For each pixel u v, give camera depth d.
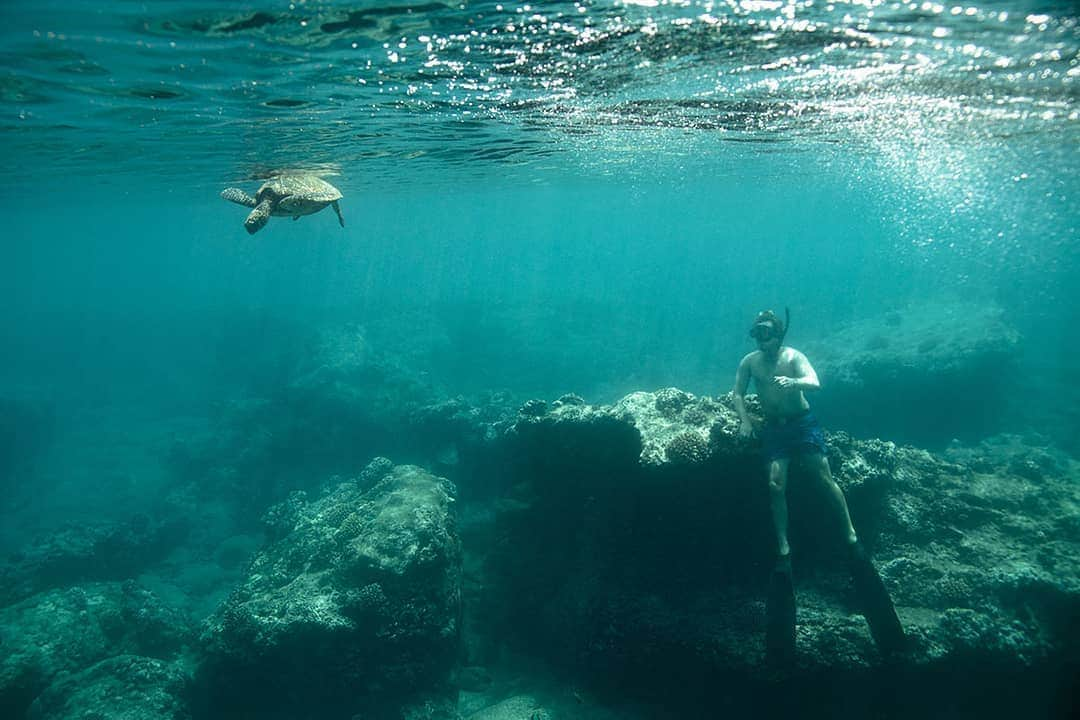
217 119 11.24
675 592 7.95
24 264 186.00
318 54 7.71
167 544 17.06
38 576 14.45
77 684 8.67
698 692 7.46
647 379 29.27
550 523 9.82
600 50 8.02
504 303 44.19
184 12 6.18
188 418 29.16
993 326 20.47
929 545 7.81
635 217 87.94
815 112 13.19
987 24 7.02
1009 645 6.39
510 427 10.59
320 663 7.95
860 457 8.27
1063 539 7.61
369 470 11.65
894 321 25.06
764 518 7.92
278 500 18.64
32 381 36.69
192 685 8.58
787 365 7.30
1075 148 18.06
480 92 10.23
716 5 6.45
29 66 7.77
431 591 8.62
